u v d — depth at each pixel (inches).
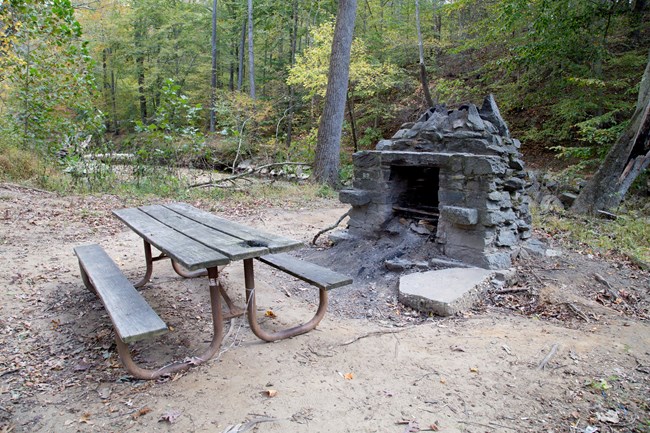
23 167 321.7
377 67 536.7
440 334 122.2
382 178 189.6
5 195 271.0
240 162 530.9
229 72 1006.4
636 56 398.0
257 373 100.0
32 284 153.6
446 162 167.3
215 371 100.7
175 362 103.3
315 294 157.6
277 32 826.8
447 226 170.1
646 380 97.3
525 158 479.5
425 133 181.6
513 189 175.3
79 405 88.6
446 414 85.2
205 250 103.4
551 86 428.8
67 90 356.8
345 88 428.8
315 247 209.8
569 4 374.9
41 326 123.8
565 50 386.9
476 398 90.8
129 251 198.7
